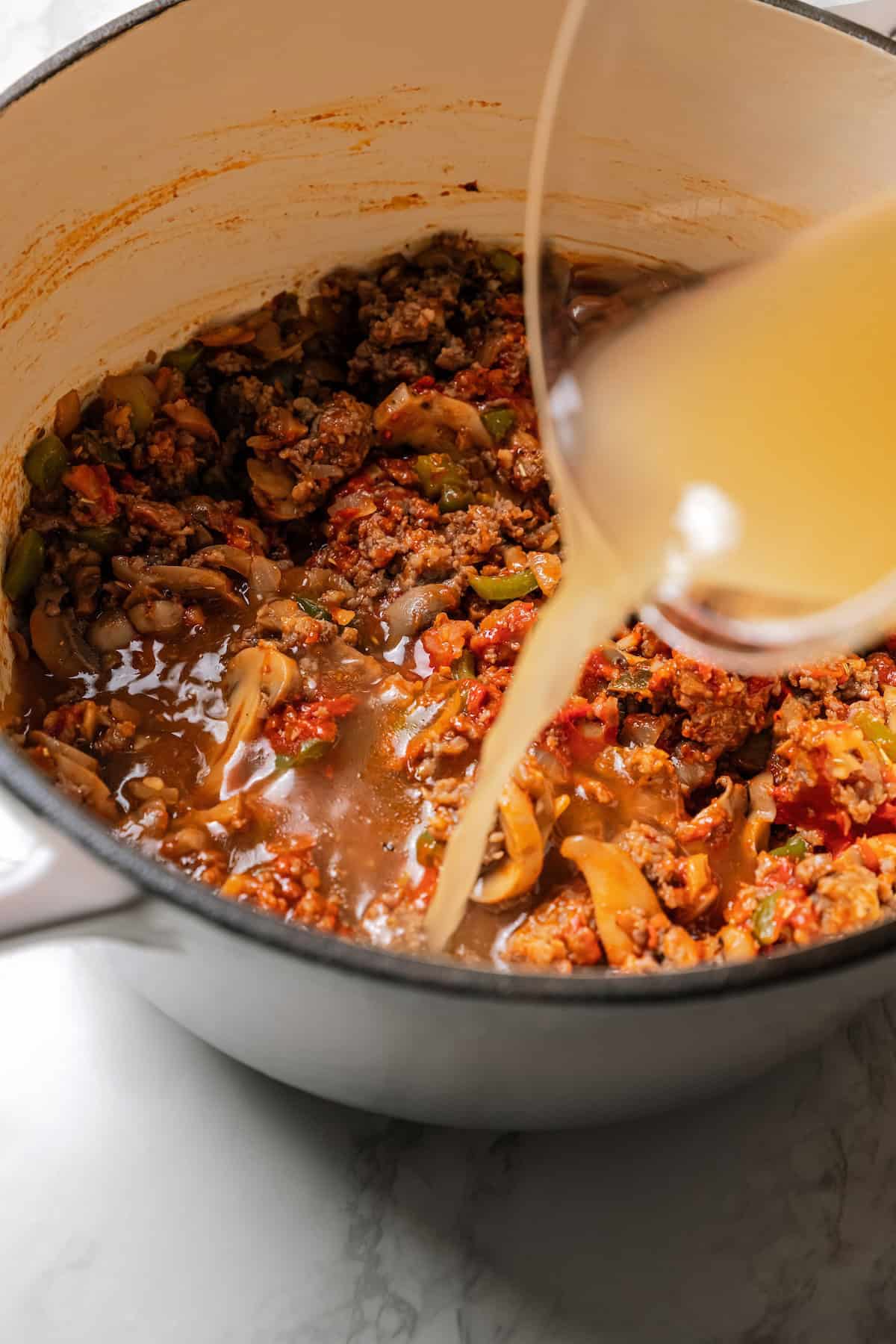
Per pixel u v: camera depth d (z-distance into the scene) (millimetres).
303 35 484
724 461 432
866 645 513
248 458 539
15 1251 439
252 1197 448
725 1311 440
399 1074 404
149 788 473
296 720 485
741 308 447
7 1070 460
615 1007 350
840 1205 453
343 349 560
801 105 491
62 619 496
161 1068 463
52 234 474
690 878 458
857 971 360
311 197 526
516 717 447
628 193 519
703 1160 458
